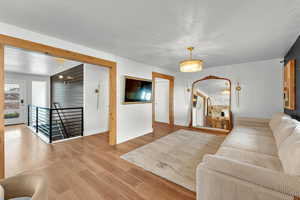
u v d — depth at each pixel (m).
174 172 2.11
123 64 3.54
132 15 1.71
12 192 0.85
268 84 3.72
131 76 3.73
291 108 2.61
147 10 1.61
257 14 1.66
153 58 3.61
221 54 3.23
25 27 2.01
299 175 0.98
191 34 2.21
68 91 5.20
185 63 2.46
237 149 1.98
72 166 2.29
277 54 3.23
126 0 1.43
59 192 1.68
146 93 4.22
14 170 2.16
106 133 4.47
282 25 1.91
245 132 2.85
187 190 1.73
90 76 4.34
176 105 5.62
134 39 2.41
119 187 1.77
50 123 3.45
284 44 2.61
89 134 4.29
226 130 4.39
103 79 4.70
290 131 1.74
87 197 1.60
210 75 4.73
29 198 0.85
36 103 6.52
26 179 0.87
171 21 1.84
